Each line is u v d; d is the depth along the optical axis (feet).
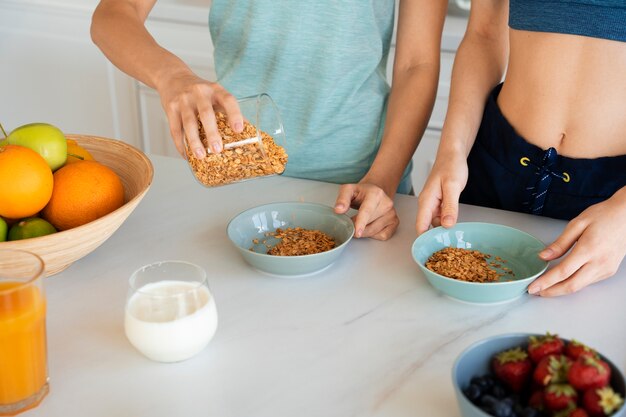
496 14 4.85
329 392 2.92
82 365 3.10
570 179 4.38
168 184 4.87
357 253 4.00
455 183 3.98
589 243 3.47
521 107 4.50
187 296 3.05
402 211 4.50
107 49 4.66
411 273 3.80
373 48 4.95
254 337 3.27
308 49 4.92
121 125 9.63
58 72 9.60
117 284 3.69
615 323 3.35
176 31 8.60
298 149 5.18
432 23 4.97
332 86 4.98
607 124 4.20
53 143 3.74
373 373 3.03
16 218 3.62
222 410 2.82
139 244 4.08
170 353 3.01
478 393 2.53
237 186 4.83
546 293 3.53
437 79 5.07
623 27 3.92
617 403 2.33
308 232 4.05
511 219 4.39
